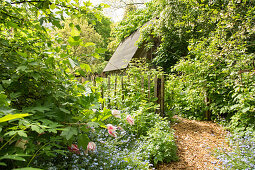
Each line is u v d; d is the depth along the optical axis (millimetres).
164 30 8250
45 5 1509
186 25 5902
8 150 1147
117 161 2223
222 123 4562
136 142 3061
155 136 2980
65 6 1640
